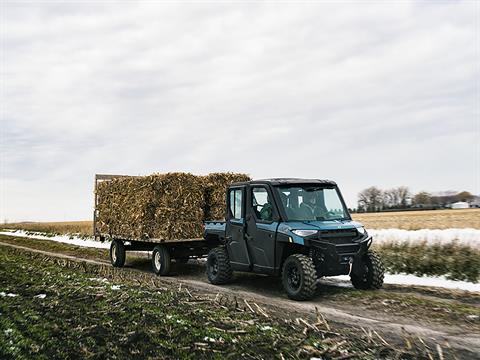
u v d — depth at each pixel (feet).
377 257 29.27
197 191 39.52
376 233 56.24
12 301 24.98
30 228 131.64
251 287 32.42
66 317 21.52
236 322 20.48
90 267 43.55
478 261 34.35
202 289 31.53
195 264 47.26
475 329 20.10
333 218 30.09
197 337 18.19
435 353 16.90
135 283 32.60
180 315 21.62
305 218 29.40
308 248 27.66
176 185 38.60
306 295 26.30
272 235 29.22
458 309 23.17
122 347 17.16
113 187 45.96
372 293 27.55
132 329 19.27
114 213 45.60
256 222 30.78
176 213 38.55
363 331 19.79
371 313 23.39
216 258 33.78
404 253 38.58
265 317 21.88
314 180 31.30
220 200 40.63
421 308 23.72
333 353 16.51
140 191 40.86
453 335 19.22
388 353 16.74
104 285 30.37
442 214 126.31
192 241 39.65
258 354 16.33
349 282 32.65
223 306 24.49
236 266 32.78
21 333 18.92
